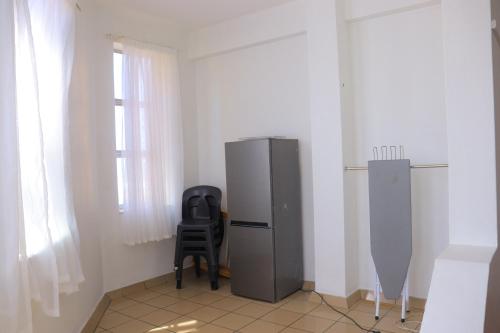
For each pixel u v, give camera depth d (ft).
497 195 8.54
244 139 13.44
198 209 14.70
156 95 14.15
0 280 5.52
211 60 15.71
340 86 11.57
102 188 12.81
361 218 12.27
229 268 13.84
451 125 8.23
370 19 11.93
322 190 11.95
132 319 11.31
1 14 5.73
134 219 13.26
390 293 10.62
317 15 11.87
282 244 12.49
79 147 10.85
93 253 11.73
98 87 12.74
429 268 11.14
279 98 13.88
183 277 15.37
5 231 5.60
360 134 12.21
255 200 12.45
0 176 5.63
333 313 11.23
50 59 7.96
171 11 13.62
